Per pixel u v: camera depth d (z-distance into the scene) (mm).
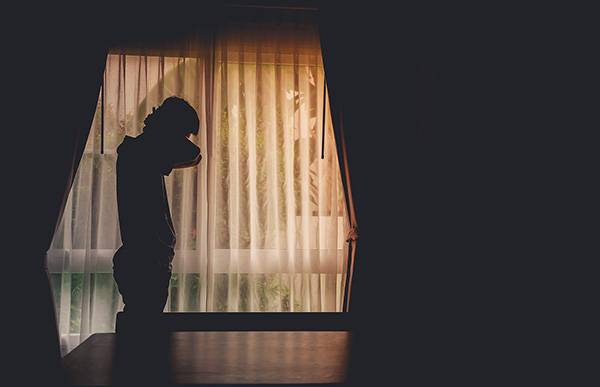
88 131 2779
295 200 3152
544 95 2799
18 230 2562
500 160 2812
